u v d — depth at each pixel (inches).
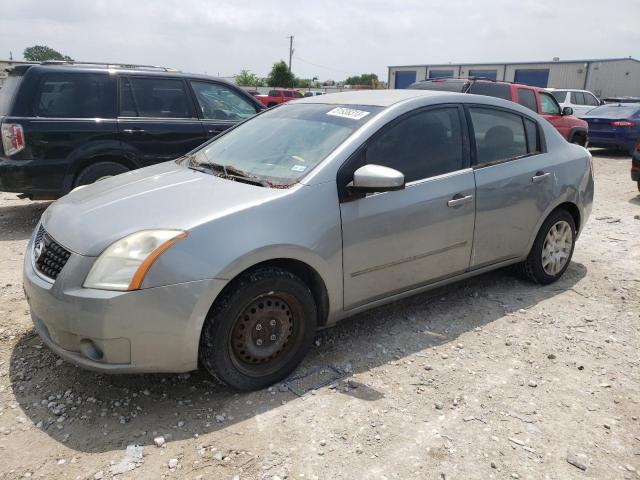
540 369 130.6
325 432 105.4
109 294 99.5
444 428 107.7
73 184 236.1
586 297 174.4
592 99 769.6
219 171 135.1
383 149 133.3
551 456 100.7
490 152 157.8
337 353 136.0
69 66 235.5
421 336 146.1
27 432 104.3
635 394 121.2
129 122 242.7
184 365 107.2
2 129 223.0
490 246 158.6
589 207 189.2
